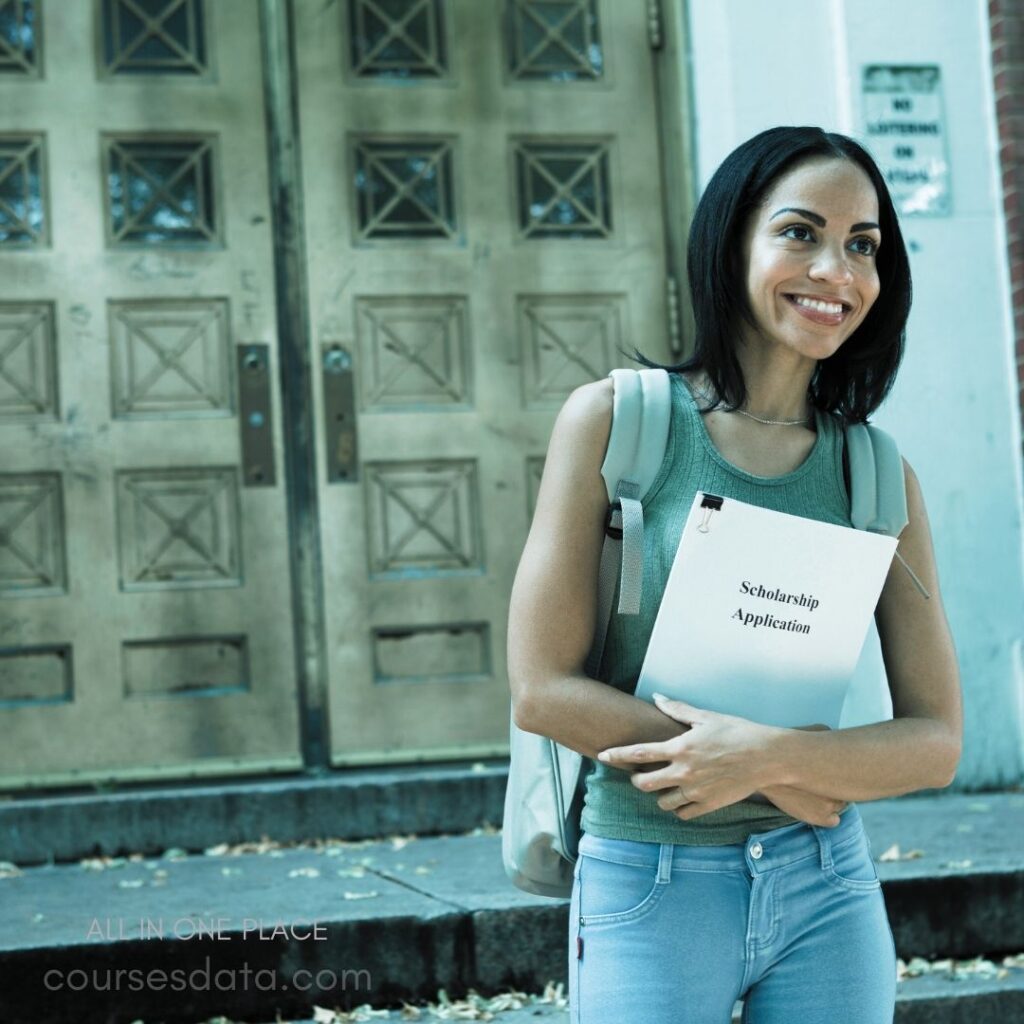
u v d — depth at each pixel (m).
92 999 2.84
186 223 4.45
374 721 4.43
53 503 4.31
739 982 1.55
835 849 1.59
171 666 4.35
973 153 4.55
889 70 4.50
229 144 4.47
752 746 1.47
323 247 4.50
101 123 4.40
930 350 4.49
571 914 1.62
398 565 4.49
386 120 4.56
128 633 4.32
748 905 1.54
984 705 4.46
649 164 4.70
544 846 1.69
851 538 1.53
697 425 1.61
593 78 4.69
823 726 1.55
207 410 4.41
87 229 4.38
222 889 3.38
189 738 4.33
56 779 4.24
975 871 3.25
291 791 4.02
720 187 1.61
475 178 4.61
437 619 4.49
